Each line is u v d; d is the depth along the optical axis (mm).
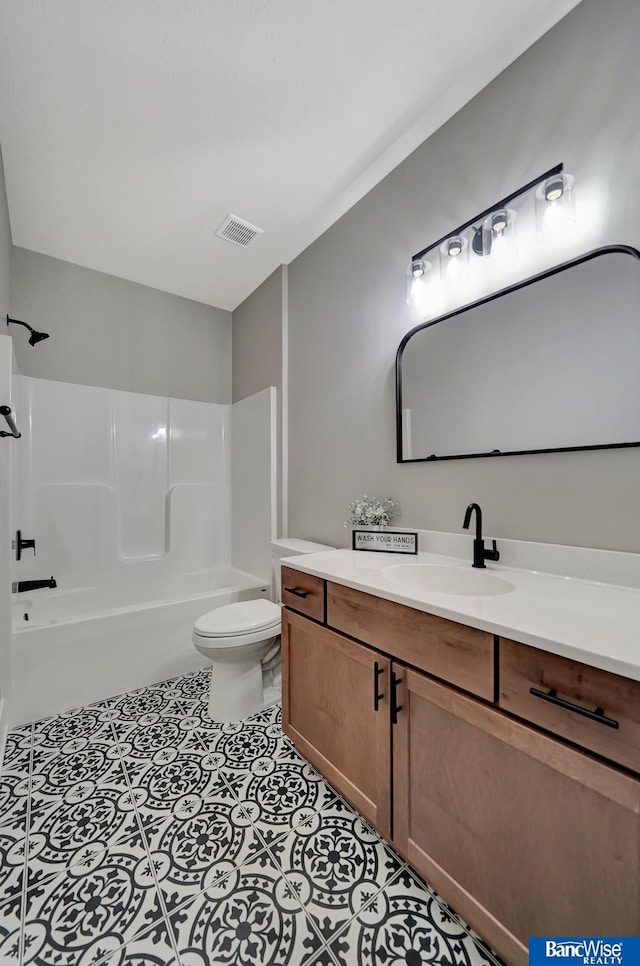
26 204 2064
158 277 2807
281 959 901
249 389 3051
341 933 955
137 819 1287
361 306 2037
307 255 2441
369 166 1852
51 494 2469
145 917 990
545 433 1294
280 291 2650
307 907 1013
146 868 1116
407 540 1689
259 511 2811
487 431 1463
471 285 1526
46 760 1565
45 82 1429
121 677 2076
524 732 817
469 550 1510
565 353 1245
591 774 718
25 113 1546
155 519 2908
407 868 1119
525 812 826
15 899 1031
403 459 1780
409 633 1076
